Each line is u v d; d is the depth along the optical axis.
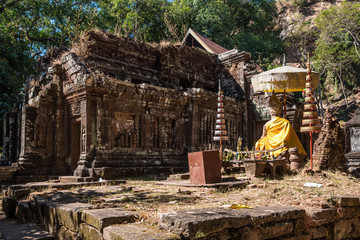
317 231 4.77
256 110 18.00
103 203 5.32
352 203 5.55
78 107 12.47
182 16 30.70
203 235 3.32
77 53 13.47
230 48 32.62
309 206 5.15
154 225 3.75
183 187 7.43
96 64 13.66
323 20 32.09
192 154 7.85
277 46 35.31
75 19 24.48
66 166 12.96
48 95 13.13
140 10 28.50
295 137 10.59
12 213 6.93
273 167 8.73
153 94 13.59
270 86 11.65
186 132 15.16
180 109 15.01
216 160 7.68
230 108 17.22
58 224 4.79
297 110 16.77
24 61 18.50
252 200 5.67
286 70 11.57
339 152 10.60
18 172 11.94
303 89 11.73
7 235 4.93
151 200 5.75
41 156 12.77
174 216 3.53
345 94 33.25
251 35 34.38
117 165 12.00
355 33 30.77
